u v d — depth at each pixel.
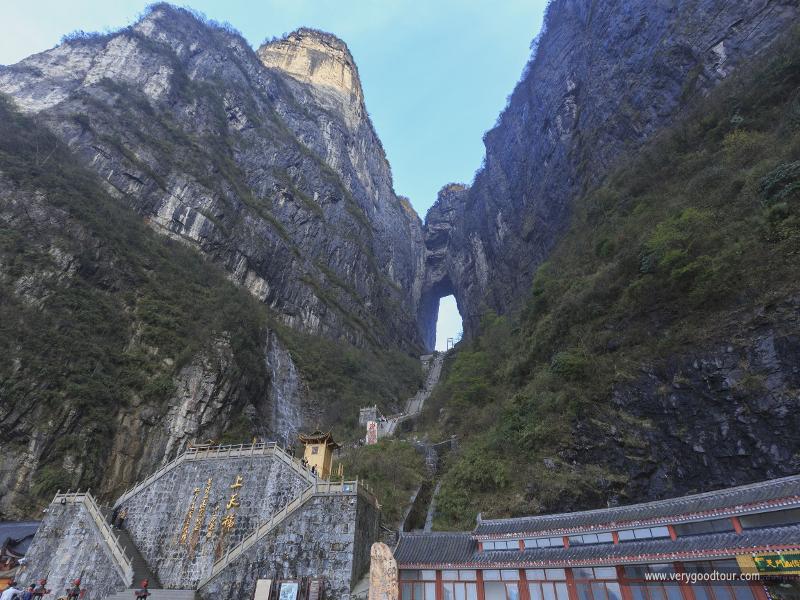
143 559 25.78
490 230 98.88
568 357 29.92
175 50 98.38
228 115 97.88
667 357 24.89
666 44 54.25
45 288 42.00
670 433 23.16
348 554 21.98
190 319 51.41
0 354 35.38
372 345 87.81
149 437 40.09
